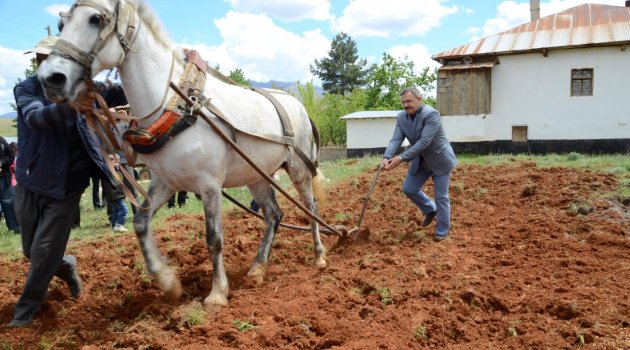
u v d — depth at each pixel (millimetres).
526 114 21156
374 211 8789
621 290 4738
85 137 4164
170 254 6309
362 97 38344
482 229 7281
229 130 4574
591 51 20156
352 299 4684
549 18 22672
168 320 4238
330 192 10914
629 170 11203
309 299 4641
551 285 4969
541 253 6066
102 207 12367
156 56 4199
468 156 20094
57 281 5301
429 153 6879
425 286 4891
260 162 5047
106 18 3811
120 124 4719
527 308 4441
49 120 3830
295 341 3879
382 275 5312
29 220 4238
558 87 20688
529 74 21000
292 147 5594
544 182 10391
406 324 4172
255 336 3963
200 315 4250
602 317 4160
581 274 5262
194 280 5371
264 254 5547
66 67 3594
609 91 20094
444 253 6113
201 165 4352
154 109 4176
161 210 10188
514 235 6781
